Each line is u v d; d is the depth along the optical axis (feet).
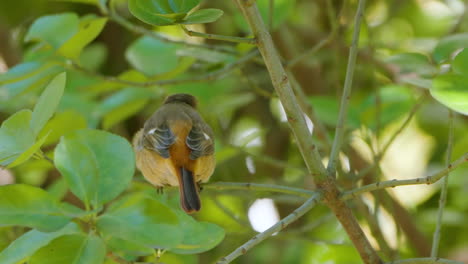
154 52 37.73
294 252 41.93
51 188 35.50
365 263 24.16
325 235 42.24
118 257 23.22
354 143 43.39
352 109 34.83
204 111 42.52
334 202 23.49
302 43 49.39
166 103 35.88
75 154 22.67
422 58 31.50
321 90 48.37
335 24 31.96
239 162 48.42
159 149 27.84
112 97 38.29
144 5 21.98
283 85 22.67
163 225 20.94
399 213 41.06
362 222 42.63
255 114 51.39
